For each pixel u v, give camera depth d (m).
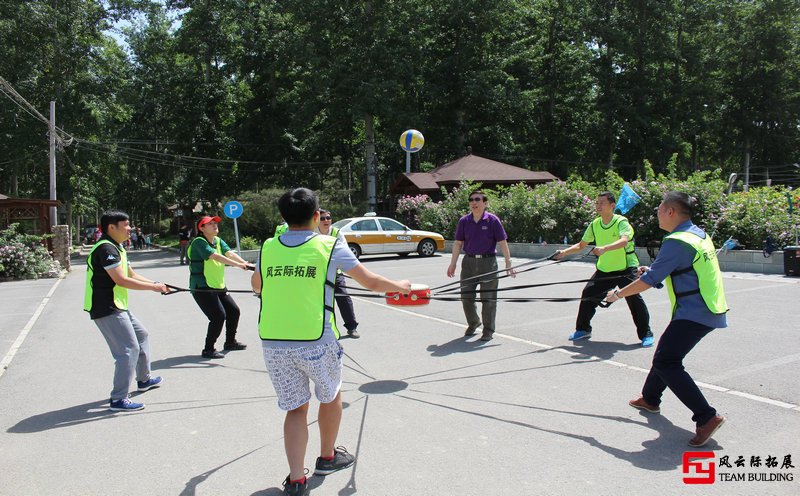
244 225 29.17
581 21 40.56
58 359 7.29
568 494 3.44
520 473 3.73
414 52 34.41
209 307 6.99
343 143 42.28
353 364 6.54
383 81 32.97
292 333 3.38
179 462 4.10
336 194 35.28
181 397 5.56
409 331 8.33
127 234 5.37
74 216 56.12
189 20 39.47
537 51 41.75
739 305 9.07
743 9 42.91
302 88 34.59
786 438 4.14
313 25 34.12
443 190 24.78
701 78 42.53
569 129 46.03
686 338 4.08
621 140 42.00
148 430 4.73
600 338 7.43
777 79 43.44
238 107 41.94
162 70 40.59
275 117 40.75
